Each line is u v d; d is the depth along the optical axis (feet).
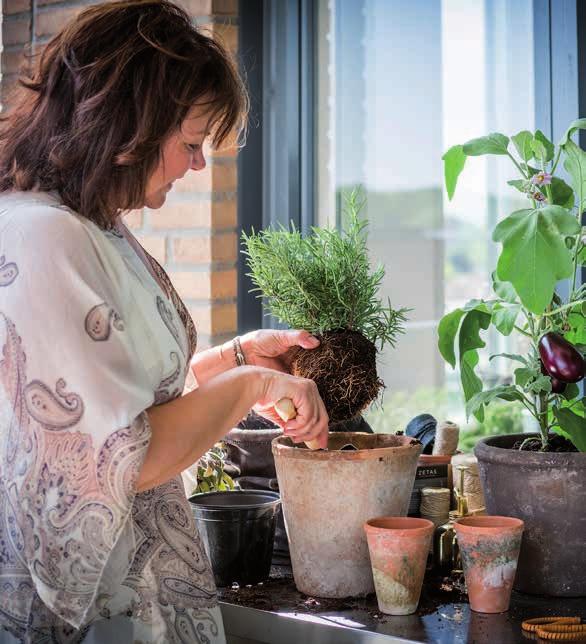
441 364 7.66
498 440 5.01
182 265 7.24
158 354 3.85
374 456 4.50
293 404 4.07
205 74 3.69
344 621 4.32
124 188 3.67
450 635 4.11
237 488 5.52
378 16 7.36
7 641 3.64
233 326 7.30
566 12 6.22
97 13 3.70
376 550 4.37
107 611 3.85
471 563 4.39
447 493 5.13
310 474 4.54
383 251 7.54
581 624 4.18
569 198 4.95
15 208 3.57
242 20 7.35
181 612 4.04
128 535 3.71
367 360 4.77
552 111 6.37
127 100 3.56
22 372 3.42
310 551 4.64
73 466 3.40
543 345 4.49
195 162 3.95
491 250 7.38
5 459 3.52
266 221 7.57
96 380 3.39
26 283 3.42
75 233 3.52
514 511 4.63
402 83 7.33
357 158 7.52
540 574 4.60
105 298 3.51
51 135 3.68
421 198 7.50
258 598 4.69
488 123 6.91
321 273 4.90
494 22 6.75
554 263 4.31
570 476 4.50
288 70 7.46
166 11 3.75
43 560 3.46
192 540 4.17
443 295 7.63
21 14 7.96
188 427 3.70
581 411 5.11
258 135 7.50
